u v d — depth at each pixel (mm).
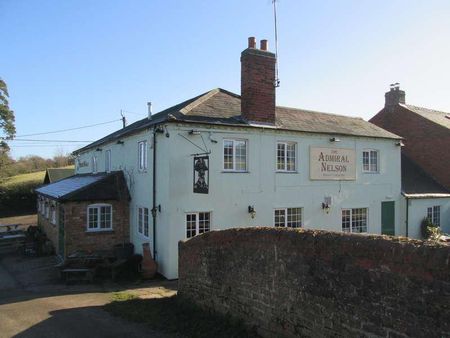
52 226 19938
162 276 13805
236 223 14625
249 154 15023
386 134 19422
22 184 38438
